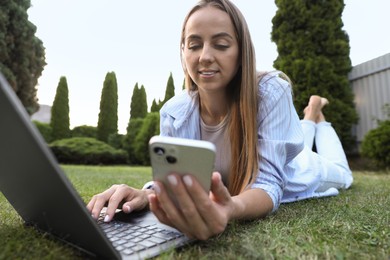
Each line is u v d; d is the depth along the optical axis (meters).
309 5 6.32
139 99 19.31
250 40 1.20
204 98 1.37
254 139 1.18
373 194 1.83
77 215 0.61
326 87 5.87
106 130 17.30
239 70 1.25
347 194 1.91
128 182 2.78
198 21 1.10
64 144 12.03
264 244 0.79
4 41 8.43
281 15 6.52
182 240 0.78
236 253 0.72
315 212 1.23
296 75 6.01
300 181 1.65
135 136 12.21
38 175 0.60
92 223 0.59
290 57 6.27
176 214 0.69
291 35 6.35
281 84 1.32
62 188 0.56
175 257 0.69
